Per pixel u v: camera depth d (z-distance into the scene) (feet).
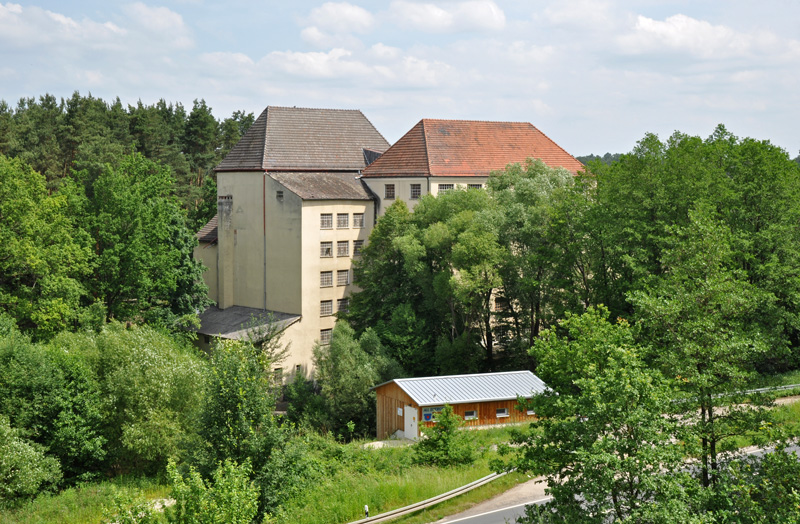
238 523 62.39
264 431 88.12
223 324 247.50
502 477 93.76
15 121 373.81
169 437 129.08
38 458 117.91
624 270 167.84
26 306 187.21
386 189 252.01
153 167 241.35
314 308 242.37
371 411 177.27
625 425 56.13
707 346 64.23
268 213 248.73
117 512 62.08
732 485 55.26
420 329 203.41
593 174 192.13
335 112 279.49
